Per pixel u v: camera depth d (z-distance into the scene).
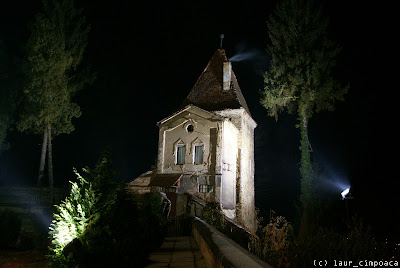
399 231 16.12
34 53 30.58
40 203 27.72
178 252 11.43
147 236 11.05
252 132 35.34
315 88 25.88
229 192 27.09
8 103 33.50
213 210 21.55
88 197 7.78
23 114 30.73
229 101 30.48
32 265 11.18
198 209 24.31
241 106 29.64
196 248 11.96
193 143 27.58
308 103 26.34
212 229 9.76
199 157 27.33
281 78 27.64
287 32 27.83
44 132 31.36
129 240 7.84
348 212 23.38
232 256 5.07
